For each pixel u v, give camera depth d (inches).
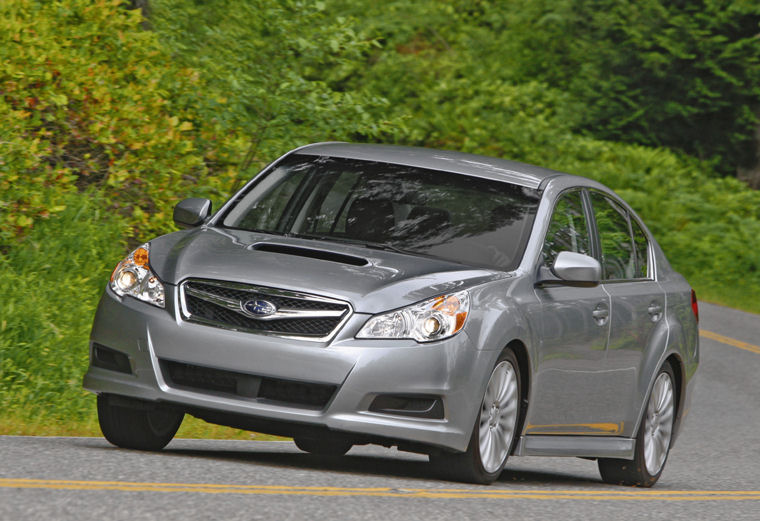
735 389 1843.0
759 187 4872.0
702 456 1282.0
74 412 1034.7
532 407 839.1
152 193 1477.6
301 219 889.5
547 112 4591.5
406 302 758.5
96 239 1331.2
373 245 849.5
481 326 772.0
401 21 4815.5
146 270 793.6
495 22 5285.4
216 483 663.1
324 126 1717.5
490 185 912.3
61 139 1444.4
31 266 1243.2
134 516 544.7
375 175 920.3
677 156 4830.2
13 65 1416.1
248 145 1690.5
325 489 679.7
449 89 4394.7
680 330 1063.0
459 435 761.6
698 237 3863.2
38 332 1090.7
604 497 809.5
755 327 2635.3
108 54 1651.1
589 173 4276.6
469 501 694.5
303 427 743.1
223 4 1796.3
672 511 756.6
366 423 737.6
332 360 735.7
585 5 4879.4
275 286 754.2
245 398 746.8
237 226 892.6
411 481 767.7
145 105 1576.0
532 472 1059.9
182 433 1034.1
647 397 1005.2
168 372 763.4
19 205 1273.4
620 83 4766.2
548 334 842.2
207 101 1660.9
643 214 4089.6
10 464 671.1
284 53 1774.1
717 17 4685.0
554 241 893.8
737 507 811.4
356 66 4308.6
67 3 1643.7
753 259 3683.6
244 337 745.6
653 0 4753.9
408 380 743.1
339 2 4817.9
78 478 638.5
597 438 953.5
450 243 855.1
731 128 4837.6
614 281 976.3
